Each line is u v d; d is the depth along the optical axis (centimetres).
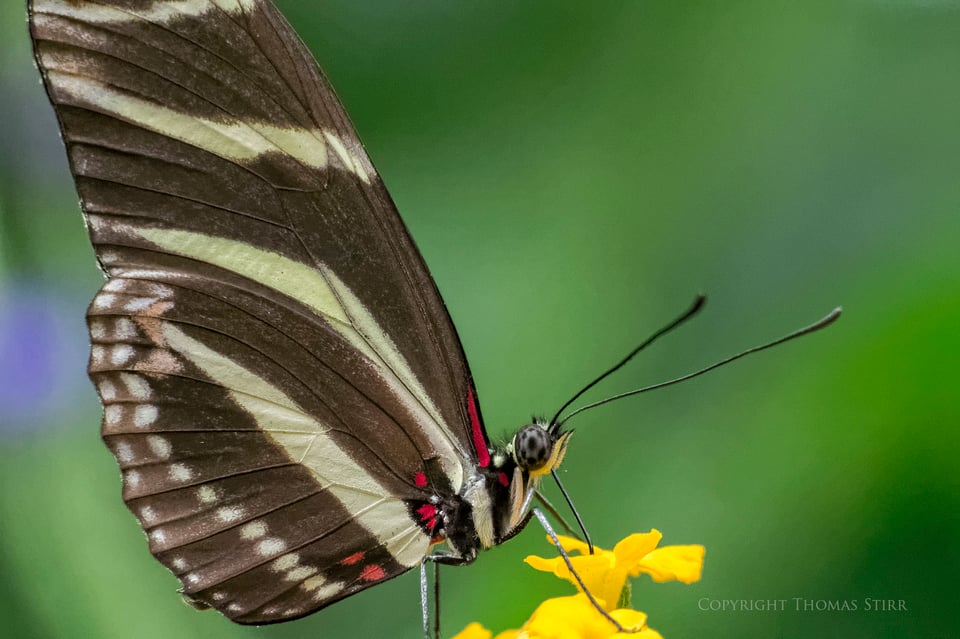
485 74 43
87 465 41
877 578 40
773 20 43
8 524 41
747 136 43
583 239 43
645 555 38
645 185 43
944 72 43
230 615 39
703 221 43
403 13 43
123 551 41
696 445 41
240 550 39
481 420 39
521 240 43
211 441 39
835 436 41
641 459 42
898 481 40
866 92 43
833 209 43
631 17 43
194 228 38
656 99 43
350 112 43
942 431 40
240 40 38
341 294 39
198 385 39
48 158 42
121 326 38
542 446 39
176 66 38
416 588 42
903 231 42
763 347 39
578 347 43
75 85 38
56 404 41
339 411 39
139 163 38
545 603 38
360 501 39
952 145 43
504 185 43
